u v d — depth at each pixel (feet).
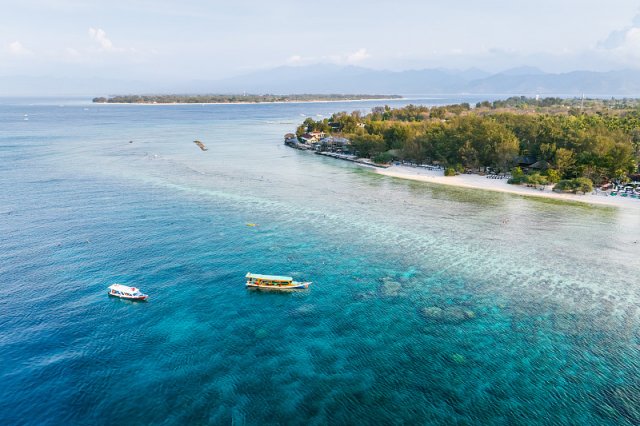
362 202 414.41
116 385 163.73
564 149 497.05
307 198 425.28
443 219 363.97
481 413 154.10
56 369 171.22
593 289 244.01
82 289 231.91
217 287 238.89
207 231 321.11
